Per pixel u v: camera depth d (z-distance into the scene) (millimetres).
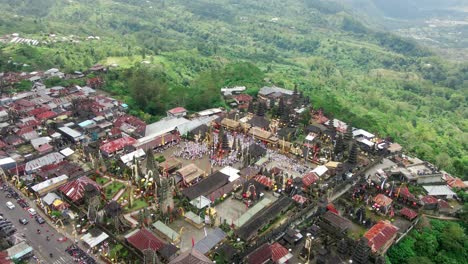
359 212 125250
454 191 150875
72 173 141500
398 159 170375
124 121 190375
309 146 172250
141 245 105562
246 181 141500
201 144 174125
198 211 125750
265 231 119062
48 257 103812
